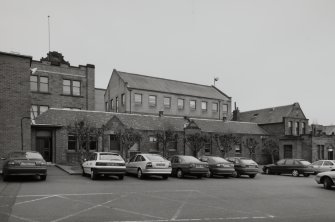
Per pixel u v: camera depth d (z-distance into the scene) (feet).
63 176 63.62
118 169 59.52
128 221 27.25
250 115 171.63
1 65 71.41
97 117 105.29
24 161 52.34
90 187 48.24
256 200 39.91
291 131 148.15
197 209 33.06
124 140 88.84
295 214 31.37
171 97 157.38
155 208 33.14
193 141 106.22
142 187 49.96
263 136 142.61
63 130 94.17
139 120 114.11
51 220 26.96
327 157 138.51
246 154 134.62
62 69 125.70
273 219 28.99
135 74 161.17
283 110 153.89
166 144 106.73
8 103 71.51
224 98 177.78
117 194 41.88
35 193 41.06
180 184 55.98
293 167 83.46
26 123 73.36
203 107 168.35
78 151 90.68
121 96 150.71
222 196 42.63
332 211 33.09
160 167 62.90
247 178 74.95
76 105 127.03
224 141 111.86
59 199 37.01
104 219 27.68
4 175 53.21
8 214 28.99
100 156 60.34
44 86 121.39
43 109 119.44
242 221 28.02
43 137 93.45
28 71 74.69
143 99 148.25
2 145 70.03
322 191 49.90
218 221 27.84
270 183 62.23
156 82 162.20
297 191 49.52
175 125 120.26
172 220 27.99
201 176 71.67
